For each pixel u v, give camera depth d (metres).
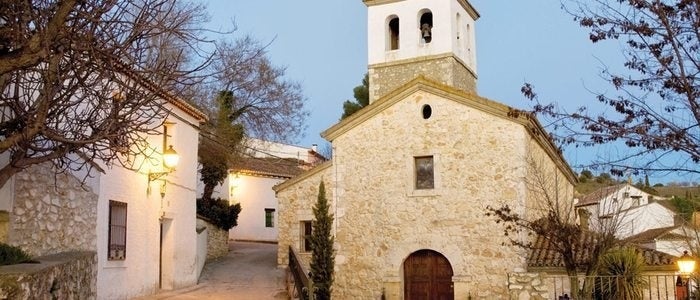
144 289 15.10
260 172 37.41
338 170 19.98
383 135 19.59
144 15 7.60
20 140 7.03
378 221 19.19
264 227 37.53
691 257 13.27
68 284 8.63
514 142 18.03
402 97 19.48
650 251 17.22
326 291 18.45
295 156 44.66
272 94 33.28
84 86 7.46
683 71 6.75
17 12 6.77
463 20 24.94
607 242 15.41
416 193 18.86
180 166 17.83
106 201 12.71
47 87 6.89
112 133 7.70
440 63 23.08
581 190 26.97
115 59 7.54
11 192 8.58
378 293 18.77
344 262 19.33
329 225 19.17
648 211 30.06
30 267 7.19
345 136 20.12
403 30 23.86
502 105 18.09
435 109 19.09
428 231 18.56
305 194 22.20
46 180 9.60
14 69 6.39
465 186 18.39
